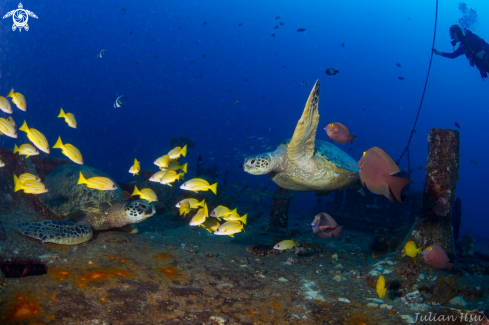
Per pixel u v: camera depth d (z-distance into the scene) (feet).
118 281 5.85
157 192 12.13
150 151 87.30
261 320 5.41
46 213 8.30
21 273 6.00
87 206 7.64
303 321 5.49
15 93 7.14
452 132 7.36
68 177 8.28
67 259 6.29
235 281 6.50
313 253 8.68
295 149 7.93
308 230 12.23
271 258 8.13
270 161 8.31
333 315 5.72
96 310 5.08
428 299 6.42
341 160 8.92
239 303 5.79
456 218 11.82
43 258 6.12
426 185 7.51
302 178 8.88
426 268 7.09
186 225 10.03
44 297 5.15
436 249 6.45
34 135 6.59
